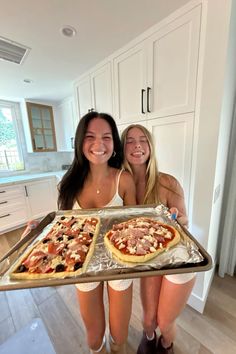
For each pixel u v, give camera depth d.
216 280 1.54
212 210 1.09
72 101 2.62
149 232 0.79
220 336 1.10
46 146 3.07
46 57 1.54
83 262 0.66
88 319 0.78
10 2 0.94
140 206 1.01
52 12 1.03
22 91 2.40
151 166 1.04
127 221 0.92
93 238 0.81
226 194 1.48
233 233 1.49
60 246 0.74
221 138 1.04
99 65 1.68
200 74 1.00
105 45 1.39
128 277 0.59
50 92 2.49
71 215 1.01
